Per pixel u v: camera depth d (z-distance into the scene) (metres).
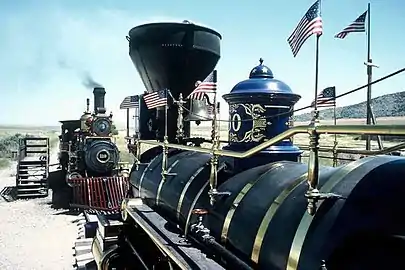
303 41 3.83
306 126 2.91
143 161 8.73
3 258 12.25
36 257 12.34
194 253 4.34
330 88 4.24
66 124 27.02
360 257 2.55
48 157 24.38
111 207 18.20
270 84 4.98
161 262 6.79
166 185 6.36
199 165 5.88
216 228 4.35
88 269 10.59
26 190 22.94
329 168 3.72
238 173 4.86
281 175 4.02
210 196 4.53
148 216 6.23
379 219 2.58
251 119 4.76
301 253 2.92
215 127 4.72
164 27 8.12
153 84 8.74
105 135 21.00
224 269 3.80
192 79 8.52
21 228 15.92
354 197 2.82
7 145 49.75
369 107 4.57
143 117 9.08
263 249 3.42
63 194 23.17
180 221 5.48
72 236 14.72
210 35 8.55
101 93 23.17
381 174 2.85
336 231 2.75
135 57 8.70
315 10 3.66
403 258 2.32
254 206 3.88
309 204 2.90
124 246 7.98
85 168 20.42
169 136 8.43
